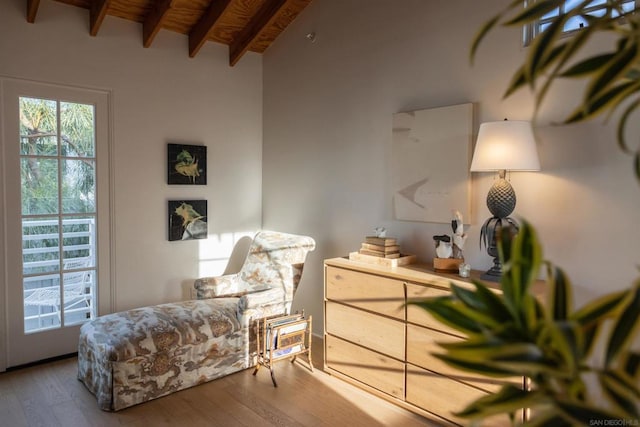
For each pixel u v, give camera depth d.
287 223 4.26
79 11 3.41
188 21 3.81
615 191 2.26
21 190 3.25
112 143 3.62
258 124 4.50
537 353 0.56
